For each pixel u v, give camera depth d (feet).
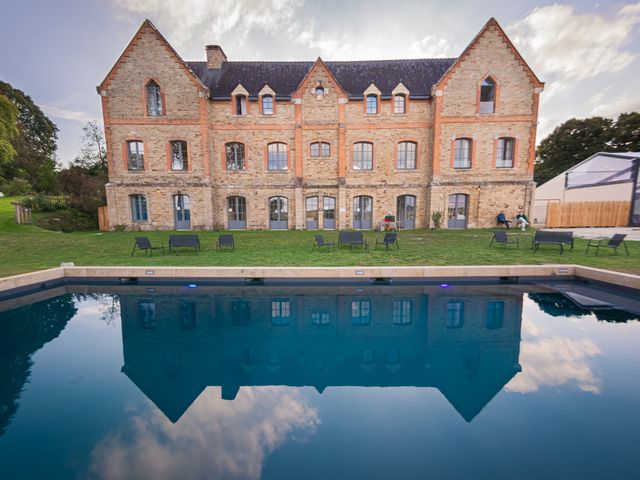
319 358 15.55
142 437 9.89
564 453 9.03
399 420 10.78
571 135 108.06
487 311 20.85
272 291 24.57
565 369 13.82
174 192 56.39
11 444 9.48
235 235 49.01
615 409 11.00
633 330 17.63
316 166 58.13
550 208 59.67
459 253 32.37
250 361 15.30
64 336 17.66
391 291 24.39
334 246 37.93
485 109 56.29
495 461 8.81
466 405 11.45
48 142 141.79
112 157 55.47
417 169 58.03
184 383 13.21
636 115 95.40
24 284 23.09
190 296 23.94
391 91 57.82
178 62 54.29
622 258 28.91
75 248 36.37
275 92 58.13
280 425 10.55
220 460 8.93
